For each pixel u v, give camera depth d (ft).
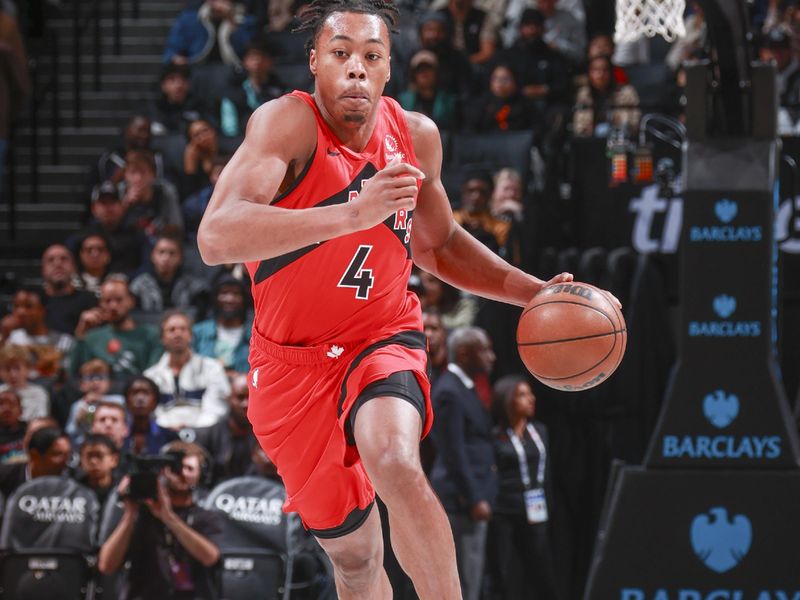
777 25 50.16
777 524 26.61
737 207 26.84
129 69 59.26
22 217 53.11
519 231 38.75
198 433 34.68
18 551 31.37
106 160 49.37
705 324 26.94
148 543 30.35
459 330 33.68
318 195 14.69
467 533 32.17
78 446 35.99
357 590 17.28
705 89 27.22
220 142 48.62
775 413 26.73
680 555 26.84
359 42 14.39
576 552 35.91
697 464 26.96
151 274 43.14
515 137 45.62
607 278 36.52
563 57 51.49
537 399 36.91
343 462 15.24
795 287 37.27
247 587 30.60
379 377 14.64
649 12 25.43
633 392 35.76
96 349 39.14
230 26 55.72
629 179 39.73
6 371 37.14
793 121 43.42
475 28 55.06
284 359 15.60
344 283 15.07
